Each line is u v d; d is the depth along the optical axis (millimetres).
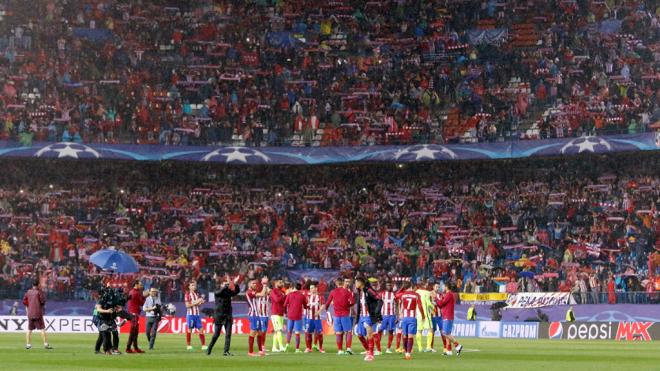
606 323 52656
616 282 62281
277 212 71125
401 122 72375
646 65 71125
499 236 67688
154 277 64375
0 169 70125
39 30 73312
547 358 32719
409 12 78062
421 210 70688
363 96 74125
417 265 66688
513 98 71625
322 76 75312
